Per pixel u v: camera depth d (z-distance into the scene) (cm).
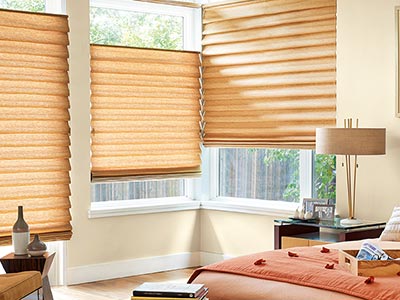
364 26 587
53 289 622
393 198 570
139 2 695
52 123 614
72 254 640
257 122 682
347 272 382
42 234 609
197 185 738
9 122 593
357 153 541
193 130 723
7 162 592
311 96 636
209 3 719
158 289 360
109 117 665
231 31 700
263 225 672
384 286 348
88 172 646
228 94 704
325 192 641
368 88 586
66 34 621
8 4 611
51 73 613
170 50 704
